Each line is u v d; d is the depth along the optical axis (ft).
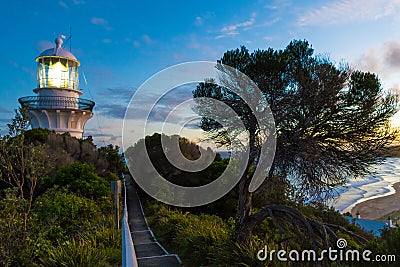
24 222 28.32
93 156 78.18
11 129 30.45
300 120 24.73
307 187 24.72
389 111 25.84
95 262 21.98
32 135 69.00
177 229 37.40
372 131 25.57
